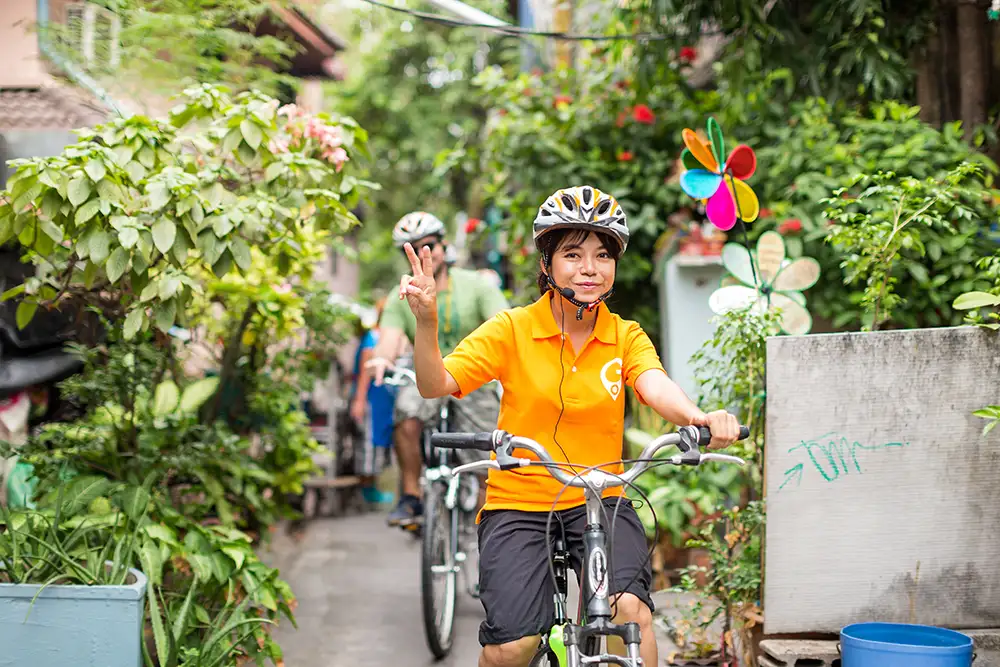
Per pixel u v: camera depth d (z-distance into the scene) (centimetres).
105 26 610
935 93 615
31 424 620
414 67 1958
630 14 710
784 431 391
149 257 423
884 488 392
